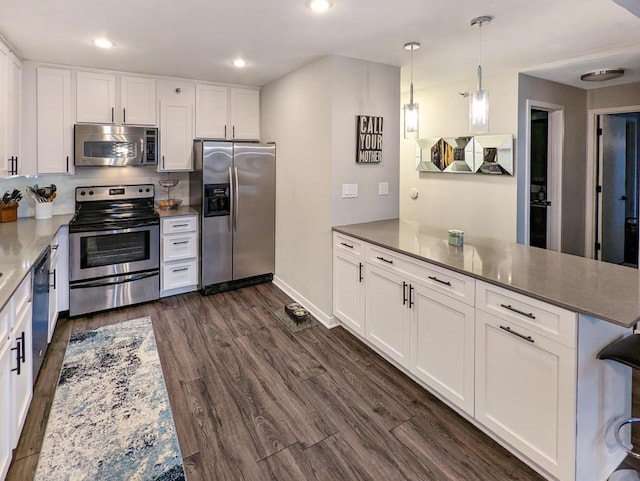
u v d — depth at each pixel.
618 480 1.75
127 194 4.21
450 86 4.34
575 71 3.67
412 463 1.88
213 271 4.19
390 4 2.22
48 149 3.55
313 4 2.24
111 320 3.52
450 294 2.13
